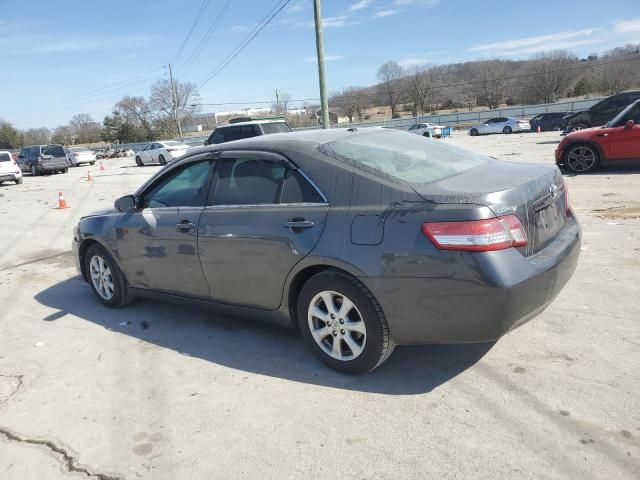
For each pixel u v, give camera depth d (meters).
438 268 2.92
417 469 2.54
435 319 3.01
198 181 4.21
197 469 2.69
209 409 3.23
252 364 3.78
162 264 4.42
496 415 2.91
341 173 3.37
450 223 2.89
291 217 3.49
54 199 15.86
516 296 2.86
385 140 3.95
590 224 6.78
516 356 3.54
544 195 3.29
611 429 2.71
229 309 4.09
